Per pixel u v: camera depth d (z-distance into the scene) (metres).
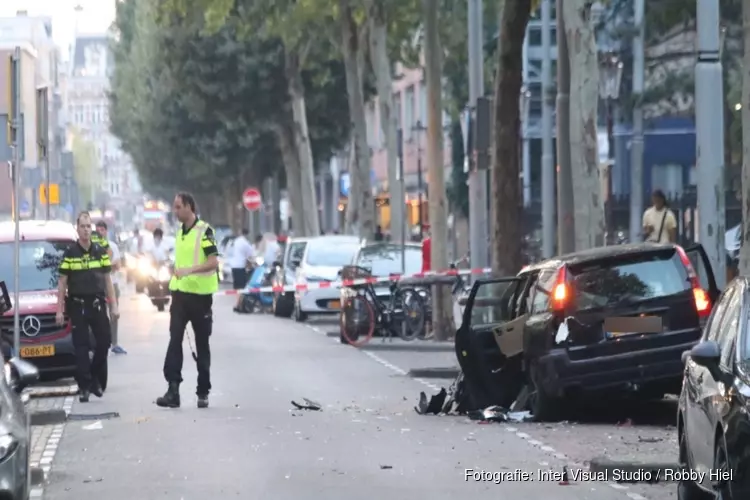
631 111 79.50
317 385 44.34
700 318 32.22
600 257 32.81
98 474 26.53
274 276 87.38
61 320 39.25
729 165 72.94
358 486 24.80
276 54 117.81
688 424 21.98
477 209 59.50
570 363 32.34
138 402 39.12
